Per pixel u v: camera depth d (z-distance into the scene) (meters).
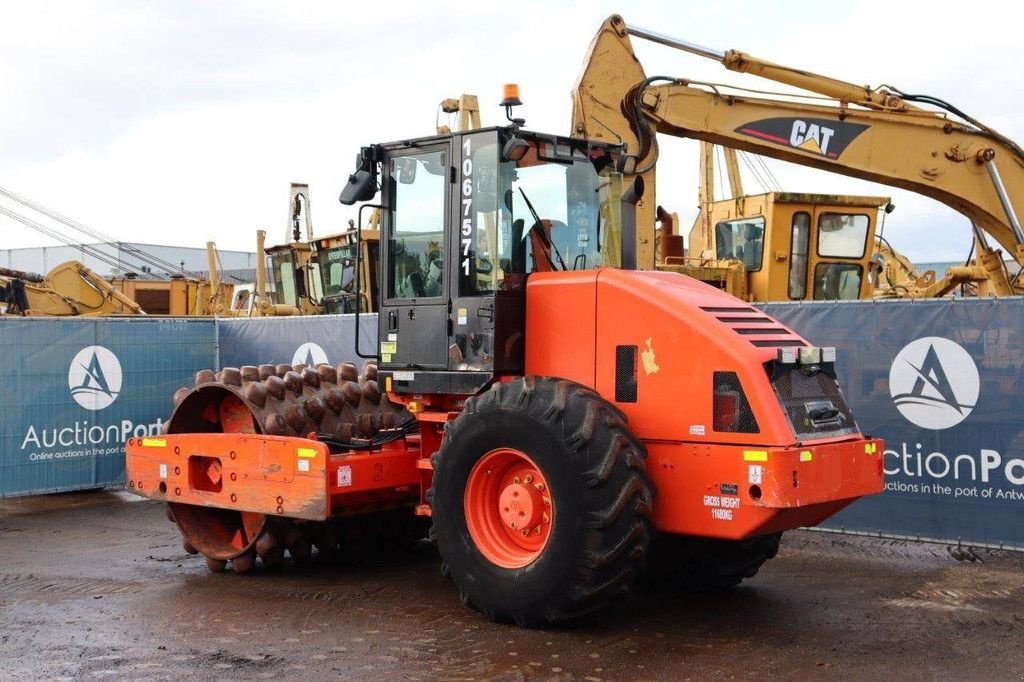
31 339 10.63
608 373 6.09
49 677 5.17
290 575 7.40
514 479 6.01
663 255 13.81
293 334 11.88
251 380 7.65
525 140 6.60
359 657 5.46
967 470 7.86
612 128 10.98
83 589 7.01
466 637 5.80
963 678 5.08
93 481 11.07
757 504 5.41
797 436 5.56
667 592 6.82
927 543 8.22
